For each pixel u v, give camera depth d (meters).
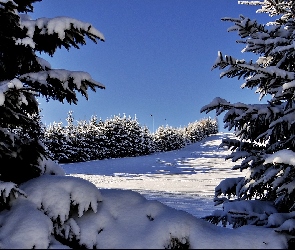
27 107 4.05
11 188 2.92
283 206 3.84
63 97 3.95
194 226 2.96
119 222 3.11
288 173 3.14
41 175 3.73
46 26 3.54
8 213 2.99
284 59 4.14
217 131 103.31
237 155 4.22
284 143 3.77
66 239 2.91
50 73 3.54
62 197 3.12
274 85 3.81
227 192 4.70
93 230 2.97
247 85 4.24
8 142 3.46
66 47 3.98
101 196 3.39
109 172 29.67
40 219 2.84
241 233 2.96
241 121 3.93
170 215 3.09
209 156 46.47
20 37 3.62
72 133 44.47
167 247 2.76
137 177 25.73
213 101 3.89
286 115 3.48
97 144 47.47
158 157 46.53
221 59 3.85
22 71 4.05
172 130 66.00
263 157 3.68
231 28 4.34
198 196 14.29
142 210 3.26
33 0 4.33
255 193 4.31
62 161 41.97
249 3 5.09
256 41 4.21
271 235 2.94
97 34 3.55
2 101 2.75
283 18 5.00
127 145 51.19
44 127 39.81
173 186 19.16
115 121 51.53
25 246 2.57
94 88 3.82
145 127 58.62
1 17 3.26
